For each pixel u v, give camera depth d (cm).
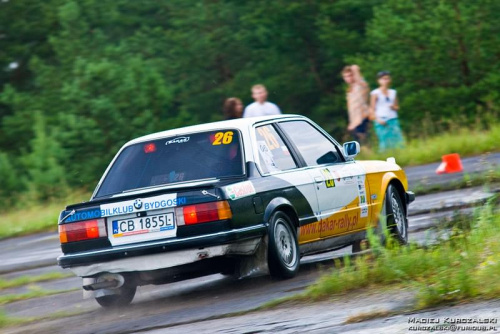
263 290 1393
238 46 7350
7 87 6538
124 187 1508
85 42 6688
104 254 1408
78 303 1577
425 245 1405
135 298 1556
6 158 5166
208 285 1598
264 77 7400
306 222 1532
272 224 1443
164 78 7169
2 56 7219
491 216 1518
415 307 1059
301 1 7419
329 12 7312
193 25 7394
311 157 1619
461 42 5884
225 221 1372
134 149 1559
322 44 7488
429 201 2408
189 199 1380
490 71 5828
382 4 7056
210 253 1372
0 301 1691
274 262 1441
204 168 1481
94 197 1520
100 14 7125
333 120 7369
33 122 6325
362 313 1053
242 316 1176
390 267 1241
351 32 7219
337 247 1653
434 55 5912
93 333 1226
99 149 5644
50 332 1283
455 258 1244
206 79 7325
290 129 1622
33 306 1592
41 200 4516
